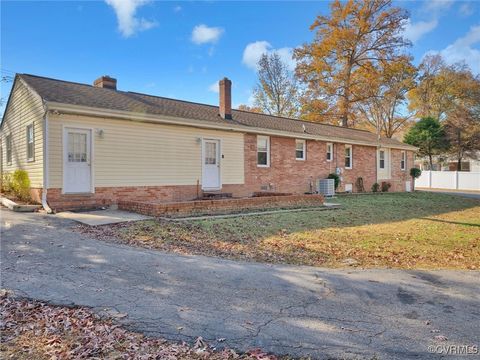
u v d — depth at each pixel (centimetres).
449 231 1005
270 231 912
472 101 3584
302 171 1892
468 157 3597
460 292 479
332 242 820
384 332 356
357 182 2259
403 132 4144
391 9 3284
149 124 1282
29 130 1233
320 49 3450
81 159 1126
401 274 562
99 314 390
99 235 767
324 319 387
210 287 484
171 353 313
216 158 1508
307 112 3669
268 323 374
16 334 347
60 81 1343
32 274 514
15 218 937
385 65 3478
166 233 817
